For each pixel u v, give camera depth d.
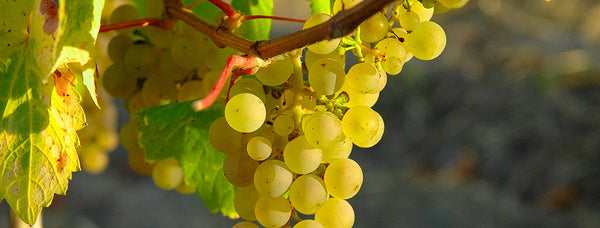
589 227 2.40
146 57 0.70
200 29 0.63
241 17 0.62
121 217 2.69
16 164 0.60
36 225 0.70
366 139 0.58
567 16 3.63
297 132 0.59
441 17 3.68
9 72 0.60
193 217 2.71
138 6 0.76
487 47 3.44
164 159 0.70
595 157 2.65
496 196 2.64
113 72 0.71
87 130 0.80
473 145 2.93
